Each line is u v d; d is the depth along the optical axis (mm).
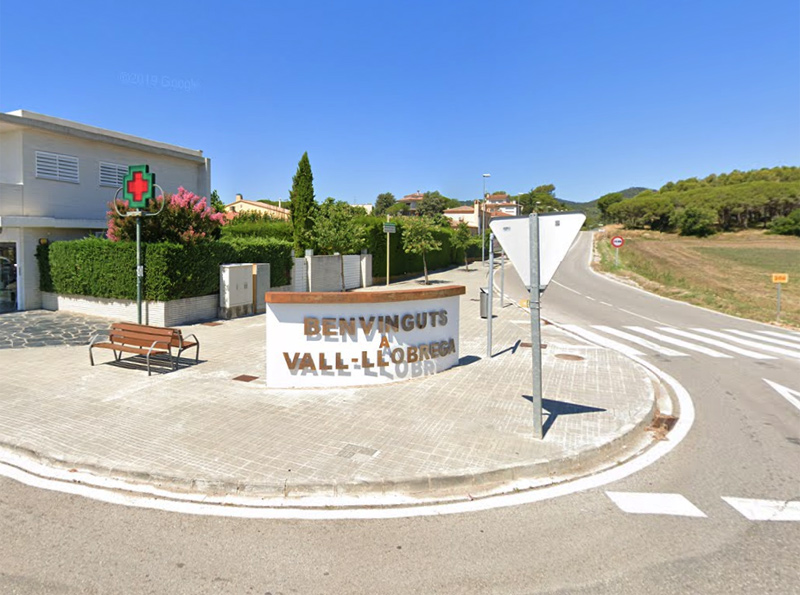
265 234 25359
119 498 3971
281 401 6309
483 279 32812
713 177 116688
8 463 4582
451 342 8227
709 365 9531
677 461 4906
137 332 7949
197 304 13289
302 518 3711
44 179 14867
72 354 9047
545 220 5043
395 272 31453
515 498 4078
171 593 2820
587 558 3223
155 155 18469
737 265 38406
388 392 6762
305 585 2914
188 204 13242
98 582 2906
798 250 54031
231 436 5109
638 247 59188
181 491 4113
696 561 3199
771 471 4660
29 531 3461
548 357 9414
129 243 12383
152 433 5172
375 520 3695
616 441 5184
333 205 23734
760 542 3430
